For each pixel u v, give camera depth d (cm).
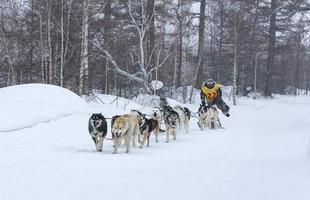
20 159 970
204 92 1912
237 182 827
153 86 2580
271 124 1964
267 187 782
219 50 4722
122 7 2920
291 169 929
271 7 3722
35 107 1490
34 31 2475
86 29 2277
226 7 4088
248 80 5169
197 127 1820
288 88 6588
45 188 757
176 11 3033
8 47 2669
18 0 2634
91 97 2283
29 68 2562
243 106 3212
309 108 3073
